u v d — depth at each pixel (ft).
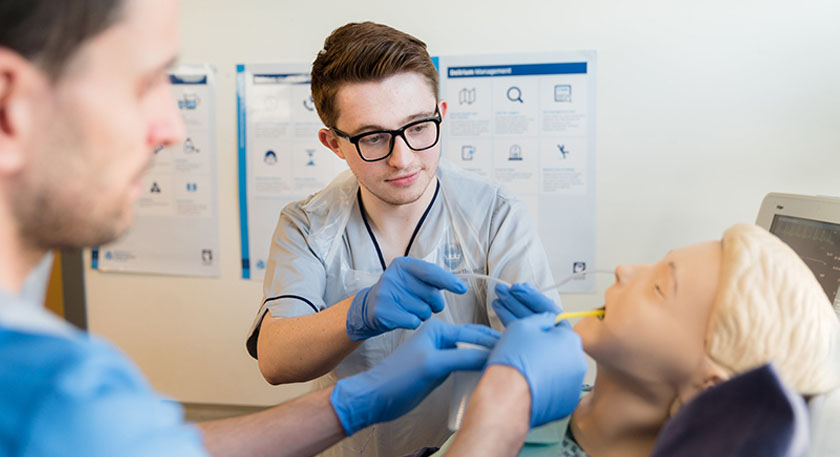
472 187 4.89
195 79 8.34
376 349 4.72
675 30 7.45
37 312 1.75
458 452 2.45
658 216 7.77
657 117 7.62
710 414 2.35
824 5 7.13
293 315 4.39
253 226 8.50
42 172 1.74
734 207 7.63
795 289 2.69
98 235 1.94
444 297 4.69
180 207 8.60
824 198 4.27
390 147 4.08
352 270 4.87
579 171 7.84
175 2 1.92
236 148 8.41
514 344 2.78
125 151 1.86
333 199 4.94
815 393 2.74
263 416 3.25
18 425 1.49
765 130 7.45
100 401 1.55
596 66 7.64
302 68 8.14
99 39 1.71
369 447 4.88
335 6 7.97
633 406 3.08
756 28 7.30
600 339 3.02
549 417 2.77
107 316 8.91
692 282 2.86
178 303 8.79
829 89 7.25
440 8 7.79
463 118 7.95
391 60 3.91
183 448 1.70
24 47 1.61
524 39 7.72
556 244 7.99
